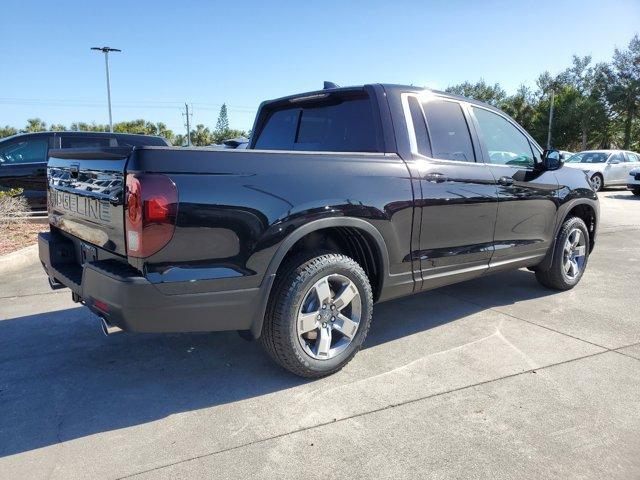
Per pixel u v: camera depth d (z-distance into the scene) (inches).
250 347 152.0
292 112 173.0
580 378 130.0
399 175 138.4
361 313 133.7
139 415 113.8
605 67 2007.9
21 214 352.2
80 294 121.1
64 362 141.6
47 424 109.9
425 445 101.3
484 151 169.3
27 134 390.9
